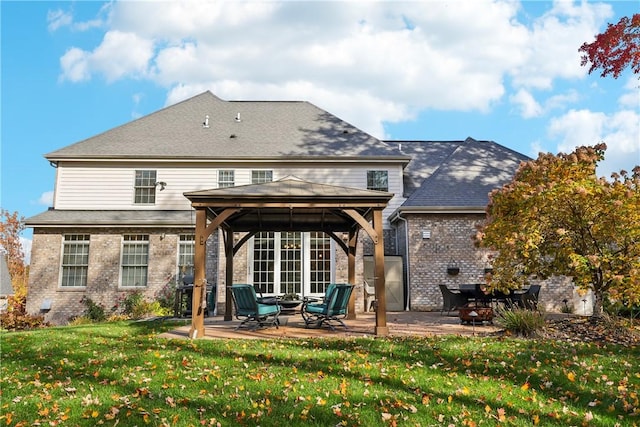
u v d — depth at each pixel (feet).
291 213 39.78
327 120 71.51
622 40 42.75
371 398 17.02
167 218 59.31
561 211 32.12
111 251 58.34
